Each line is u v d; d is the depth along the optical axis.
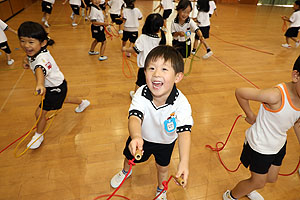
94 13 3.94
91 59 4.42
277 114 1.27
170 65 1.08
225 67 4.39
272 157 1.43
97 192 1.86
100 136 2.45
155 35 2.59
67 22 6.91
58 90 2.14
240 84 3.73
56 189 1.86
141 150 1.04
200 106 3.07
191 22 3.73
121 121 2.70
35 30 1.81
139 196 1.85
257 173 1.49
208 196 1.87
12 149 2.22
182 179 1.04
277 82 3.86
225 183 1.99
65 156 2.17
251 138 1.48
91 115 2.77
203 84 3.67
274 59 4.92
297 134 1.36
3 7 6.42
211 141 2.46
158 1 11.84
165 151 1.52
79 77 3.69
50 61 1.99
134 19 4.46
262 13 10.63
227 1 12.92
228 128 2.68
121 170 2.05
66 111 2.82
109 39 5.68
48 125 2.56
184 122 1.23
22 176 1.95
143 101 1.24
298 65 1.10
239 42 6.02
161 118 1.27
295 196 1.90
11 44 4.87
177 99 1.25
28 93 3.14
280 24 8.43
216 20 8.50
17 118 2.64
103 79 3.67
